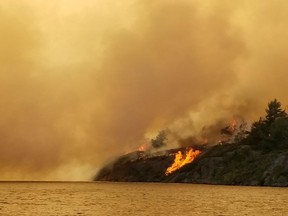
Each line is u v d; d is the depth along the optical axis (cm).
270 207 10119
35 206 10688
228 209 9638
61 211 9300
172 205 11038
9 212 8994
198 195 15638
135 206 10812
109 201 12875
